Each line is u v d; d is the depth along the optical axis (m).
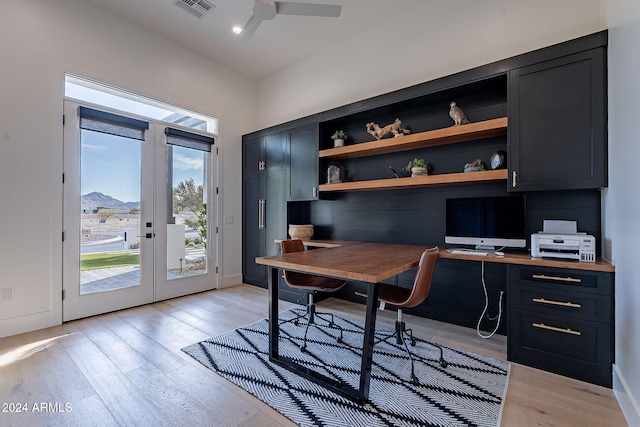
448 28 3.09
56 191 2.89
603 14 2.29
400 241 3.38
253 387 1.84
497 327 2.73
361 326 2.87
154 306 3.48
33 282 2.74
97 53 3.18
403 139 3.00
